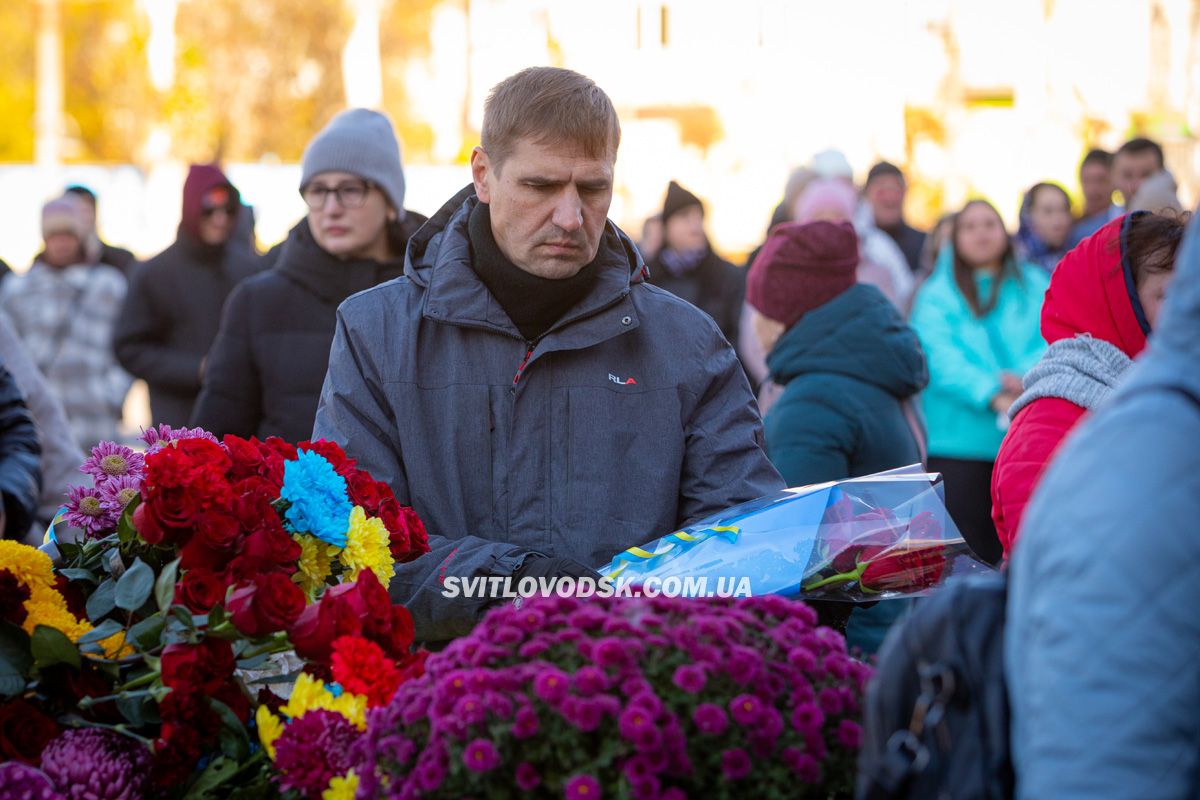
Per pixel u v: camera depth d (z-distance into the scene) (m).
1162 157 9.77
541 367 3.34
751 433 3.46
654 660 2.16
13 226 21.11
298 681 2.52
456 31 39.03
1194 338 1.68
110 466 2.95
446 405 3.33
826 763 2.21
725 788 2.12
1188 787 1.57
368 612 2.63
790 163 25.16
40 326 9.98
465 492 3.31
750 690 2.17
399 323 3.39
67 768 2.40
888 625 4.18
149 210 21.36
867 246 9.30
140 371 7.67
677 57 27.25
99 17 39.12
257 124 37.78
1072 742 1.59
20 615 2.54
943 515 3.17
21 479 4.27
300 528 2.84
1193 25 22.72
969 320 7.23
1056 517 1.66
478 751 2.05
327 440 3.20
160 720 2.50
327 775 2.37
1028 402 3.27
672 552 3.13
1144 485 1.60
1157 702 1.56
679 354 3.43
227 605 2.52
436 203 18.08
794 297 4.56
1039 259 9.88
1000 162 23.16
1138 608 1.58
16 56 39.25
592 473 3.31
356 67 37.66
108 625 2.58
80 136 39.12
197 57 36.16
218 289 7.74
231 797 2.48
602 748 2.07
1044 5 23.02
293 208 18.81
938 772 1.81
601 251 3.41
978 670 1.83
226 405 5.32
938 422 7.22
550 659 2.18
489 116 3.28
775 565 3.06
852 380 4.38
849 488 3.23
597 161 3.23
